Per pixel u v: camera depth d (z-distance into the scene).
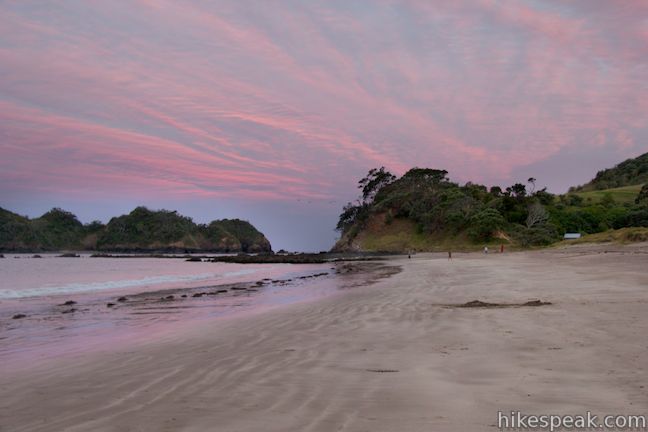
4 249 180.62
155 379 5.94
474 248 101.75
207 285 27.41
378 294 17.05
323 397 4.84
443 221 119.50
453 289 17.45
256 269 54.53
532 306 11.49
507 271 28.00
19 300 19.31
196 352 7.76
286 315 12.38
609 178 164.88
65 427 4.24
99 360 7.51
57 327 11.84
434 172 153.12
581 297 12.77
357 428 3.89
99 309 15.66
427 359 6.47
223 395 5.05
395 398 4.72
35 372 6.79
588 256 40.06
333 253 127.50
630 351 6.22
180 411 4.54
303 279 31.16
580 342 6.96
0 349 8.94
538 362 5.93
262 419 4.21
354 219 156.12
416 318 10.53
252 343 8.38
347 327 9.77
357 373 5.85
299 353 7.27
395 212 137.38
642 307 10.25
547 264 33.91
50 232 199.25
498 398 4.59
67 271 51.16
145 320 12.76
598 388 4.73
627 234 55.50
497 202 112.12
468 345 7.27
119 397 5.17
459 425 3.90
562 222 102.69
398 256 92.38
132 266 68.94
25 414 4.70
